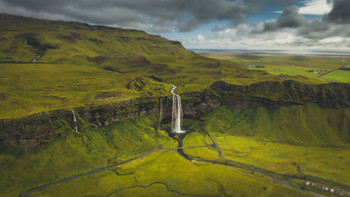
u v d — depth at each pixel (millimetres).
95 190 128625
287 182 139625
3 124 145125
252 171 153625
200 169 154375
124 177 143750
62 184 133875
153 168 156750
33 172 137750
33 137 152125
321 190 130500
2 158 139000
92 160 159375
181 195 127125
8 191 124062
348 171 150500
